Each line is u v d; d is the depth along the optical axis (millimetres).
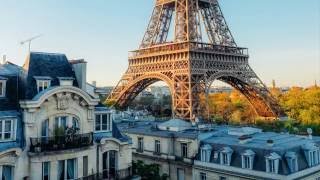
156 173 64688
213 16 163250
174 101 134875
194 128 86625
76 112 47438
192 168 75750
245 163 67375
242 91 172000
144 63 158375
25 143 43281
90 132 48438
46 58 49938
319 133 140250
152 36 163875
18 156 42375
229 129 85812
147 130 87500
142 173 63500
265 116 171250
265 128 141125
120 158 52031
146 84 167125
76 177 46281
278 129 137125
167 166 80438
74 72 51875
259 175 64500
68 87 46031
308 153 67562
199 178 74875
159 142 82750
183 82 133500
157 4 167500
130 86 161250
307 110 186125
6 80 46000
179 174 78750
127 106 169500
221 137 78438
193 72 132375
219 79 164750
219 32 161500
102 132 51906
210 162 72875
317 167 68625
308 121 169875
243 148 68812
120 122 102938
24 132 43688
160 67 147875
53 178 44188
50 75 48781
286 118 166250
